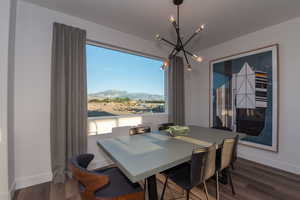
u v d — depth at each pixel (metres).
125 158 1.19
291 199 1.69
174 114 3.50
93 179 1.00
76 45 2.22
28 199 1.70
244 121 2.87
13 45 1.82
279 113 2.43
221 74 3.28
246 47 2.86
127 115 2.95
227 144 1.57
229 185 1.98
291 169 2.30
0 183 1.56
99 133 2.58
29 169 1.96
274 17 2.27
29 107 1.97
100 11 2.17
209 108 3.54
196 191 1.86
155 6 2.04
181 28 2.63
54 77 2.05
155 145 1.53
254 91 2.72
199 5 2.00
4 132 1.57
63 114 2.06
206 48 3.59
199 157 1.25
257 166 2.53
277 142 2.44
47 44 2.10
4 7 1.60
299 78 2.23
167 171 1.55
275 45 2.45
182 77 3.69
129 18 2.35
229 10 2.11
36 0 1.94
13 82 1.84
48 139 2.08
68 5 2.04
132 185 1.24
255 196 1.75
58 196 1.75
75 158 1.24
